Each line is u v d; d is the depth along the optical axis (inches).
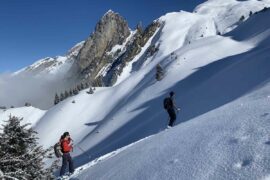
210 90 2429.9
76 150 3161.9
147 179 338.0
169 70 4116.6
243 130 328.2
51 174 480.4
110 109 4940.9
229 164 281.0
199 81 3196.4
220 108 490.0
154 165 361.1
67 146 633.0
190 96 2527.1
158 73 3969.0
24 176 435.2
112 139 2837.1
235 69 2578.7
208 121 415.2
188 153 341.4
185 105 2388.0
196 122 446.3
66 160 631.8
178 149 366.9
